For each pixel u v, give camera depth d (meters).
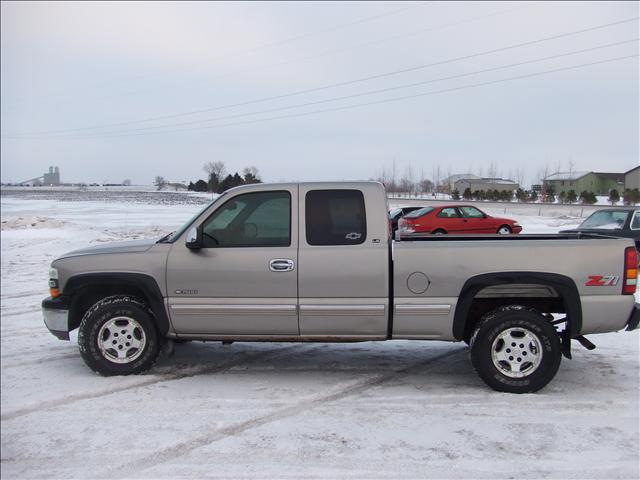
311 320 5.05
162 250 5.23
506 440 3.94
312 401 4.71
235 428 4.16
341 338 5.12
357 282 4.96
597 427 4.15
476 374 5.43
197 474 3.51
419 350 6.30
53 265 5.41
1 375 5.39
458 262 4.89
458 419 4.31
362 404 4.64
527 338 4.83
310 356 6.06
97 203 52.88
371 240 5.00
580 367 5.60
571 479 3.43
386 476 3.46
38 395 4.84
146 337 5.29
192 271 5.12
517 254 4.87
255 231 5.18
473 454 3.74
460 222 19.23
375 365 5.74
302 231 5.08
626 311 4.84
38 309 8.54
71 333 7.17
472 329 5.32
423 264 4.91
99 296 5.66
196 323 5.19
